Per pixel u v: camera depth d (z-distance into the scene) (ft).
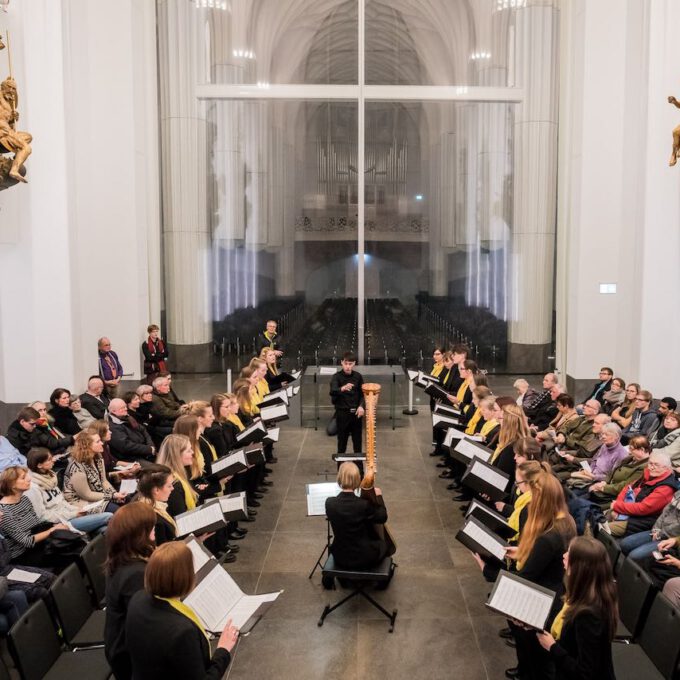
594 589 11.64
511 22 50.26
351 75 51.06
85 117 43.11
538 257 51.98
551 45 50.16
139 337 45.98
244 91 50.75
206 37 50.21
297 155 51.93
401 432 38.68
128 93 44.37
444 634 18.30
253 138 51.47
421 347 52.80
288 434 38.42
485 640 18.03
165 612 10.74
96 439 22.79
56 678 13.70
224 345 52.75
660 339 39.32
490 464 21.56
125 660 12.07
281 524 25.76
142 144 46.73
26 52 36.40
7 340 37.47
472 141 51.65
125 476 24.75
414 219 52.90
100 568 17.26
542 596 13.06
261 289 52.75
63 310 37.73
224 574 13.83
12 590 17.58
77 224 39.40
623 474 23.07
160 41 50.03
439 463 33.09
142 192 46.83
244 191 51.88
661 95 38.19
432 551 23.47
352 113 51.55
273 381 38.32
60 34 36.76
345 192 52.49
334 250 52.90
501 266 52.60
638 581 15.51
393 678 16.39
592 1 43.21
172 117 50.44
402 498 28.50
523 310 52.60
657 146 38.42
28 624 13.60
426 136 51.85
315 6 50.26
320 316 52.85
